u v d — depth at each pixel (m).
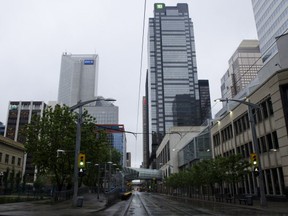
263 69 50.00
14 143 69.62
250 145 41.19
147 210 28.20
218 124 55.31
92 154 39.97
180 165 93.62
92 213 23.25
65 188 52.62
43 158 36.34
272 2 109.25
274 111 33.75
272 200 34.59
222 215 20.61
